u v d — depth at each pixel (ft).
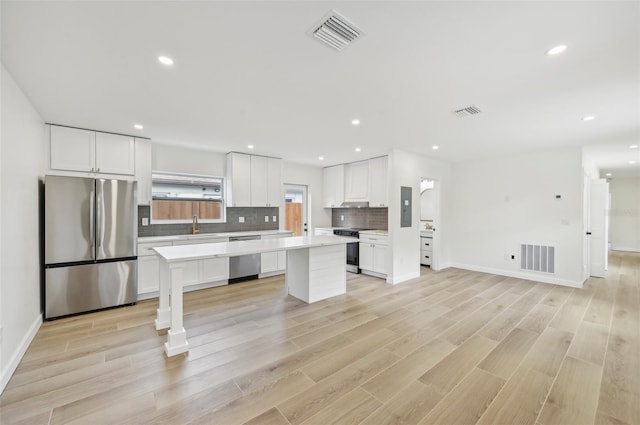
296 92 8.05
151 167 13.26
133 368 7.07
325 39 5.61
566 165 14.61
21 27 5.13
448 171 19.06
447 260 19.19
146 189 12.92
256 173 16.74
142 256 12.21
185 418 5.41
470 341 8.60
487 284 14.96
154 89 7.85
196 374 6.83
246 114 9.86
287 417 5.46
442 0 4.51
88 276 10.70
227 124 10.99
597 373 6.93
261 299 12.52
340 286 13.20
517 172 16.33
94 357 7.58
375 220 19.40
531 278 15.80
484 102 8.64
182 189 15.44
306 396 6.07
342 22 5.08
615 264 20.52
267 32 5.38
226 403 5.83
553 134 12.05
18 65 6.52
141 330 9.26
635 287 14.46
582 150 14.15
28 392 6.13
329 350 8.04
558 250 14.89
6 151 6.75
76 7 4.63
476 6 4.65
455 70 6.77
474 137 12.67
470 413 5.60
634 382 6.56
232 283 15.14
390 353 7.89
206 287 14.29
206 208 16.26
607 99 8.30
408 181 16.02
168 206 15.01
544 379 6.71
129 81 7.38
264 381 6.58
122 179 12.19
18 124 7.59
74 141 11.15
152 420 5.35
